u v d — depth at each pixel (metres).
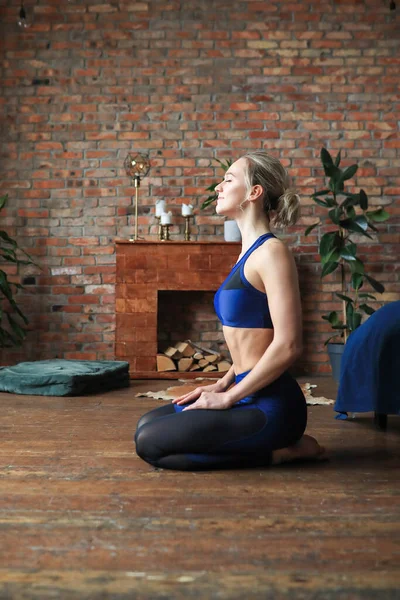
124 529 1.45
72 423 2.77
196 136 4.85
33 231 4.84
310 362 4.81
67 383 3.57
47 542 1.37
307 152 4.86
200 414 1.96
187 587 1.16
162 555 1.30
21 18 4.55
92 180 4.84
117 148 4.84
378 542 1.38
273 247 1.91
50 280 4.83
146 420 2.09
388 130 4.85
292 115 4.85
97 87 4.84
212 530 1.45
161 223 4.62
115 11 4.84
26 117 4.84
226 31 4.85
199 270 4.45
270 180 2.00
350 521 1.52
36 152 4.84
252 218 2.02
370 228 4.84
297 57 4.86
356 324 4.38
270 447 1.97
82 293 4.83
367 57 4.85
